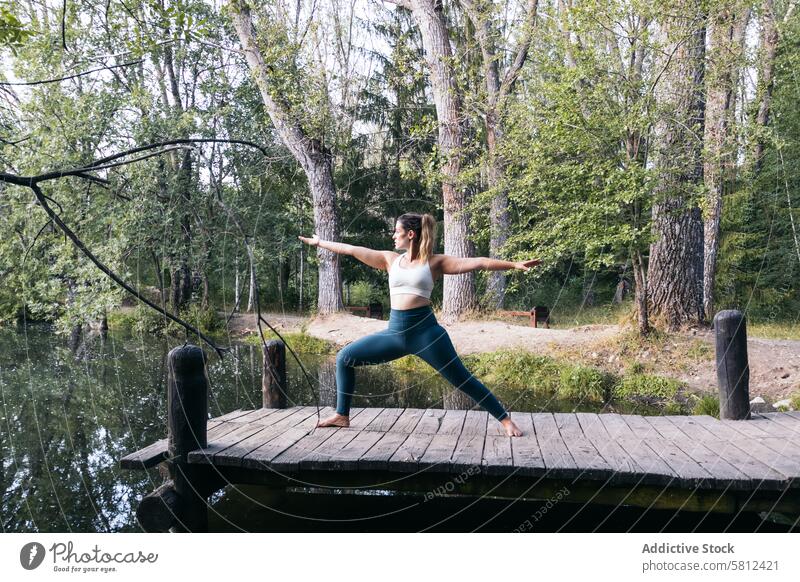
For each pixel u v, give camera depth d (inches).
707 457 136.4
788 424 169.2
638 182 329.4
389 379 384.5
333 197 626.2
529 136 371.9
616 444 149.2
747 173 344.2
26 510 161.8
